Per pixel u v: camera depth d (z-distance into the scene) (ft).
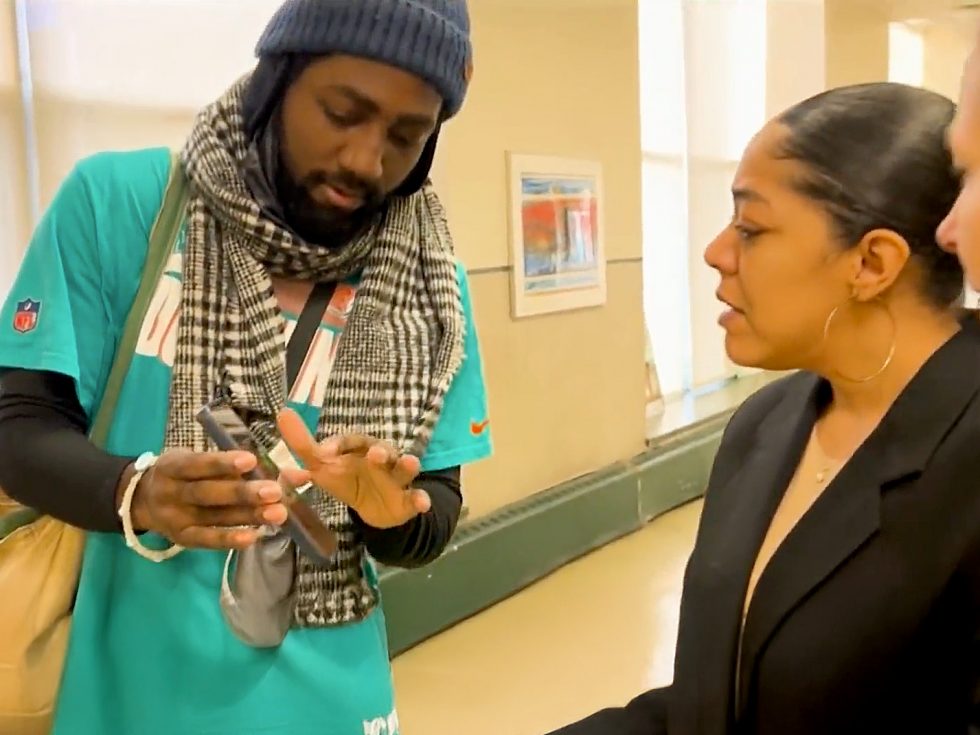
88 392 3.94
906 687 2.71
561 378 13.94
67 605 4.17
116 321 4.00
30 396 3.89
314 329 4.20
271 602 4.01
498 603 12.26
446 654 10.71
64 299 3.88
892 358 2.95
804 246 2.90
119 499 3.64
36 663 4.05
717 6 19.71
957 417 2.78
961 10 18.15
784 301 2.96
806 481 3.13
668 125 18.66
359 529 4.27
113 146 8.79
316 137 3.85
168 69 9.10
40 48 8.27
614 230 15.05
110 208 3.99
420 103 3.88
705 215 19.86
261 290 4.02
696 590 3.25
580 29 13.89
